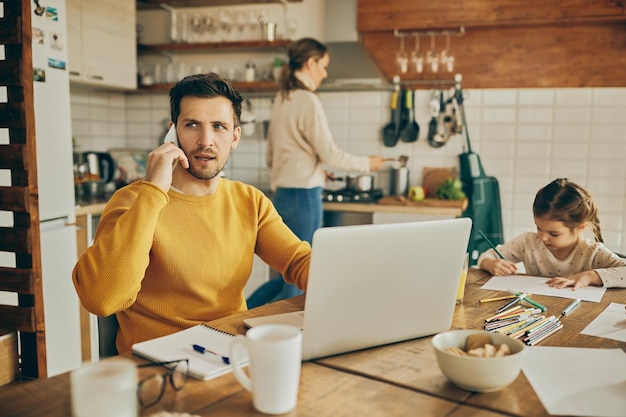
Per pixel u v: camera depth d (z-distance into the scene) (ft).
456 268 4.13
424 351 3.93
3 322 6.15
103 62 11.43
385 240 3.69
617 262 6.27
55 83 8.46
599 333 4.36
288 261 5.37
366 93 12.75
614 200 11.82
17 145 5.96
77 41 10.69
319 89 12.57
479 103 12.30
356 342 3.85
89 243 9.93
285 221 10.64
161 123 13.85
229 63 13.28
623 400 3.19
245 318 4.50
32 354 6.16
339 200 11.78
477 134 12.35
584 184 11.93
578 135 11.90
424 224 3.86
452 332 3.57
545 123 12.03
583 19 11.29
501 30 12.13
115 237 4.33
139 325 4.90
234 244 5.21
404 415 2.99
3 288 6.15
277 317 4.48
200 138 4.89
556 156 12.02
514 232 12.33
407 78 12.69
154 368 3.49
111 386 2.64
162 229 4.88
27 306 6.15
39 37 8.09
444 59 11.99
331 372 3.55
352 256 3.59
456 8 11.79
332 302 3.64
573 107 11.87
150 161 4.65
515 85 12.19
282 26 12.82
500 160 12.28
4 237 6.11
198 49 12.69
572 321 4.67
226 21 12.84
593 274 5.93
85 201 10.48
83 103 12.70
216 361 3.58
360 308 3.77
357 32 12.27
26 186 5.99
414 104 12.57
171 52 13.43
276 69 12.50
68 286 8.74
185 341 3.92
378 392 3.27
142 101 13.92
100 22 11.29
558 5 11.32
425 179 12.62
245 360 3.60
